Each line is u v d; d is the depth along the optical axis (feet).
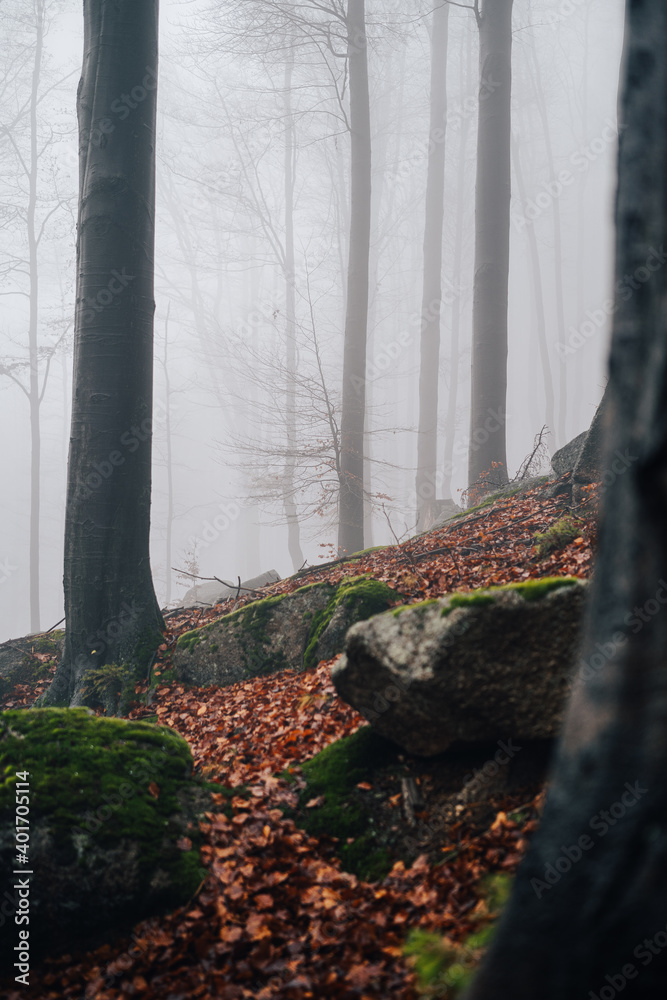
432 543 30.40
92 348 26.61
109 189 26.50
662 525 5.32
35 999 11.38
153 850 12.87
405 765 14.48
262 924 11.40
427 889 11.35
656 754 5.19
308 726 17.79
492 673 12.76
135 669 25.75
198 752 18.52
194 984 10.52
